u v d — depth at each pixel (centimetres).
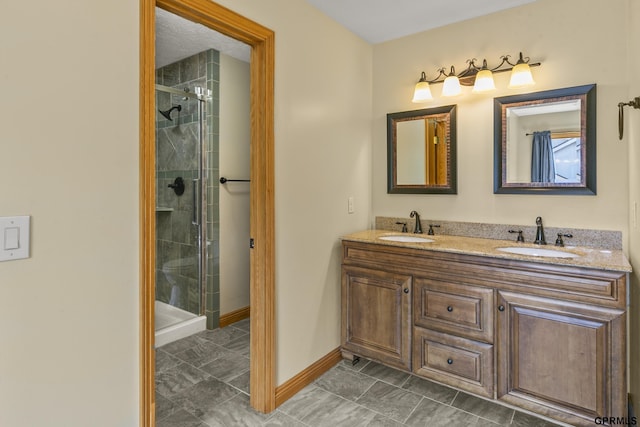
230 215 333
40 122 113
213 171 316
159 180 350
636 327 176
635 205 177
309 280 232
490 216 246
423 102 270
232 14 175
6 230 107
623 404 163
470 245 219
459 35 254
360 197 281
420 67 270
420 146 271
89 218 125
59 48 117
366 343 242
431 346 215
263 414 200
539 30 226
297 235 221
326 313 247
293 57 213
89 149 124
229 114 328
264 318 201
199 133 318
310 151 229
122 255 133
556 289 177
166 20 254
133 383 138
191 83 325
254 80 199
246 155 346
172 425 190
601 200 209
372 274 238
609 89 205
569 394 176
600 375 168
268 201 199
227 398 215
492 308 195
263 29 192
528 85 229
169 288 346
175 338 298
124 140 133
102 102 127
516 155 234
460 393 219
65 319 120
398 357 228
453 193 258
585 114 212
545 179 225
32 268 113
